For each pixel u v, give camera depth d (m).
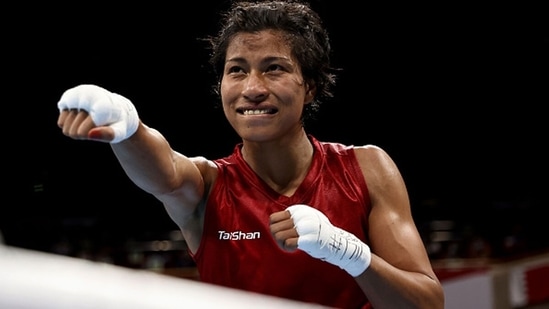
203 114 15.43
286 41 2.79
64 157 15.35
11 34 14.84
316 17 3.02
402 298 2.58
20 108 15.12
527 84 16.69
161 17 15.04
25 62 14.99
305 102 2.96
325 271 2.80
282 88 2.75
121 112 2.21
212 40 3.31
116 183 15.49
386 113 16.56
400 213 2.90
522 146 16.97
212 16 14.92
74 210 15.27
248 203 2.88
